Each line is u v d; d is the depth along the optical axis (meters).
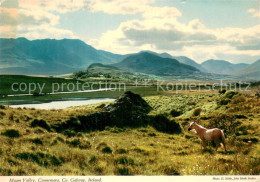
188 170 10.19
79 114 24.36
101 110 27.42
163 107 45.84
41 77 121.25
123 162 11.82
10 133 15.18
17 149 11.88
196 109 36.34
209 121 25.95
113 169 10.58
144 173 10.27
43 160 11.11
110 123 24.80
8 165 9.84
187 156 13.47
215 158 11.85
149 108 37.53
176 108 44.28
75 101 69.25
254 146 15.50
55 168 10.43
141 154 13.84
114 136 21.11
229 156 12.54
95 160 11.84
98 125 23.86
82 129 22.48
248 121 24.80
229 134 20.42
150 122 26.25
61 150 13.24
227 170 10.04
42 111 24.72
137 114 26.91
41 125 20.03
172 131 25.22
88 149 14.53
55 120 22.08
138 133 23.17
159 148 16.58
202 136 15.54
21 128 17.41
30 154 11.41
